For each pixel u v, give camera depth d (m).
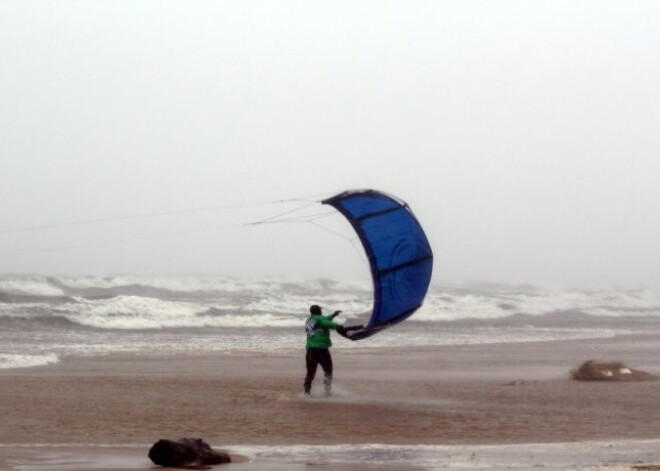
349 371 24.30
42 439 13.52
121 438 13.75
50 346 30.77
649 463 11.73
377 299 18.09
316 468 11.19
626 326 55.22
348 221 18.17
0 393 18.12
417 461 11.79
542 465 11.46
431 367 25.84
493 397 19.05
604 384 21.50
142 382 20.66
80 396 18.11
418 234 18.41
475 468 11.23
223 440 13.69
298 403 17.73
